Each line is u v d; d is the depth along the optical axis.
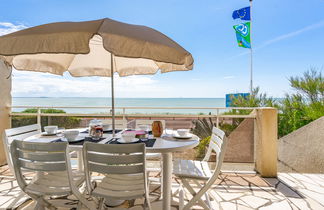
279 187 2.75
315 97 4.35
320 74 4.46
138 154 1.49
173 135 2.16
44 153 1.59
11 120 3.63
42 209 1.82
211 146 2.35
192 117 3.31
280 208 2.23
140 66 2.89
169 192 1.89
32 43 1.51
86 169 1.56
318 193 2.57
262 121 3.08
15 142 1.64
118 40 1.51
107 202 2.30
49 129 2.24
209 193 2.57
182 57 1.71
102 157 1.51
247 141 3.31
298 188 2.71
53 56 2.53
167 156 1.85
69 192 1.63
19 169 1.68
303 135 3.60
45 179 1.84
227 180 2.96
